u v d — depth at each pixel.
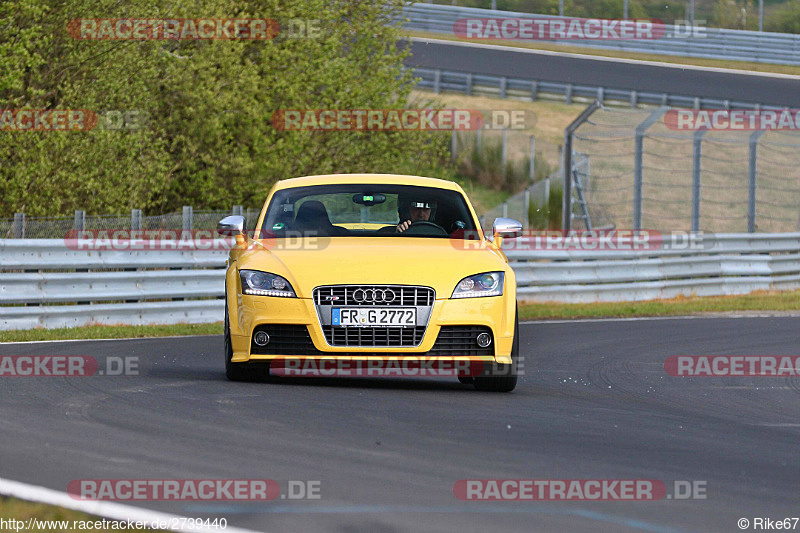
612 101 136.62
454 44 164.38
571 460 17.56
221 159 78.56
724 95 134.38
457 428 20.25
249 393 23.84
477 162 132.00
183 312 50.19
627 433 20.72
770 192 127.25
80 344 37.41
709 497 15.17
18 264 45.06
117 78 68.44
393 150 88.81
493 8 176.50
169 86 76.00
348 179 30.23
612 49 166.00
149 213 77.81
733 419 24.03
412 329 24.66
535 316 56.28
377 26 90.38
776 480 16.62
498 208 117.38
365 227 28.77
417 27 170.50
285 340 24.89
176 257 51.28
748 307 62.38
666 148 135.88
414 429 19.89
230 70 76.75
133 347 36.53
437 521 13.34
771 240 74.31
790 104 130.50
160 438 18.19
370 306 24.61
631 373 33.19
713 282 70.44
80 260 47.19
